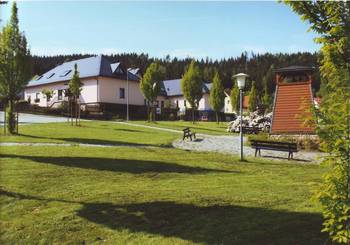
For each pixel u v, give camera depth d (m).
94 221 8.48
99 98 48.28
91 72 49.31
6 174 12.19
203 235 7.52
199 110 64.94
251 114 37.53
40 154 15.77
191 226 8.00
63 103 46.12
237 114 54.53
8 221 8.70
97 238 7.77
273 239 7.09
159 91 43.34
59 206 9.41
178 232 7.78
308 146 21.34
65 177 12.02
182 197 9.77
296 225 7.62
